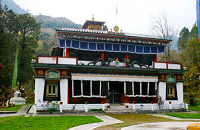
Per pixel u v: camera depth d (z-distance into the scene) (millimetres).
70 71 28422
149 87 32375
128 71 30797
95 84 29969
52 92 27359
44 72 27156
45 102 26516
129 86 30672
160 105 30359
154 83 32688
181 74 33344
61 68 27656
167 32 45688
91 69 29125
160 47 34719
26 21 54938
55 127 14930
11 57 45688
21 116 22359
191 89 46625
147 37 33750
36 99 26406
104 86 29375
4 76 40281
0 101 35500
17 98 40250
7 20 53375
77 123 17172
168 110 29812
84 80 29250
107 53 33156
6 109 29281
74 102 29094
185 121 19766
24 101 40719
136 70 31172
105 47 32125
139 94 32188
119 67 29844
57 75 27531
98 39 31422
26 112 26500
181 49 67062
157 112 28859
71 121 18281
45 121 18078
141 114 26375
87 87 29641
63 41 30047
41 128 14461
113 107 28594
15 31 54969
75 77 28328
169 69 32031
